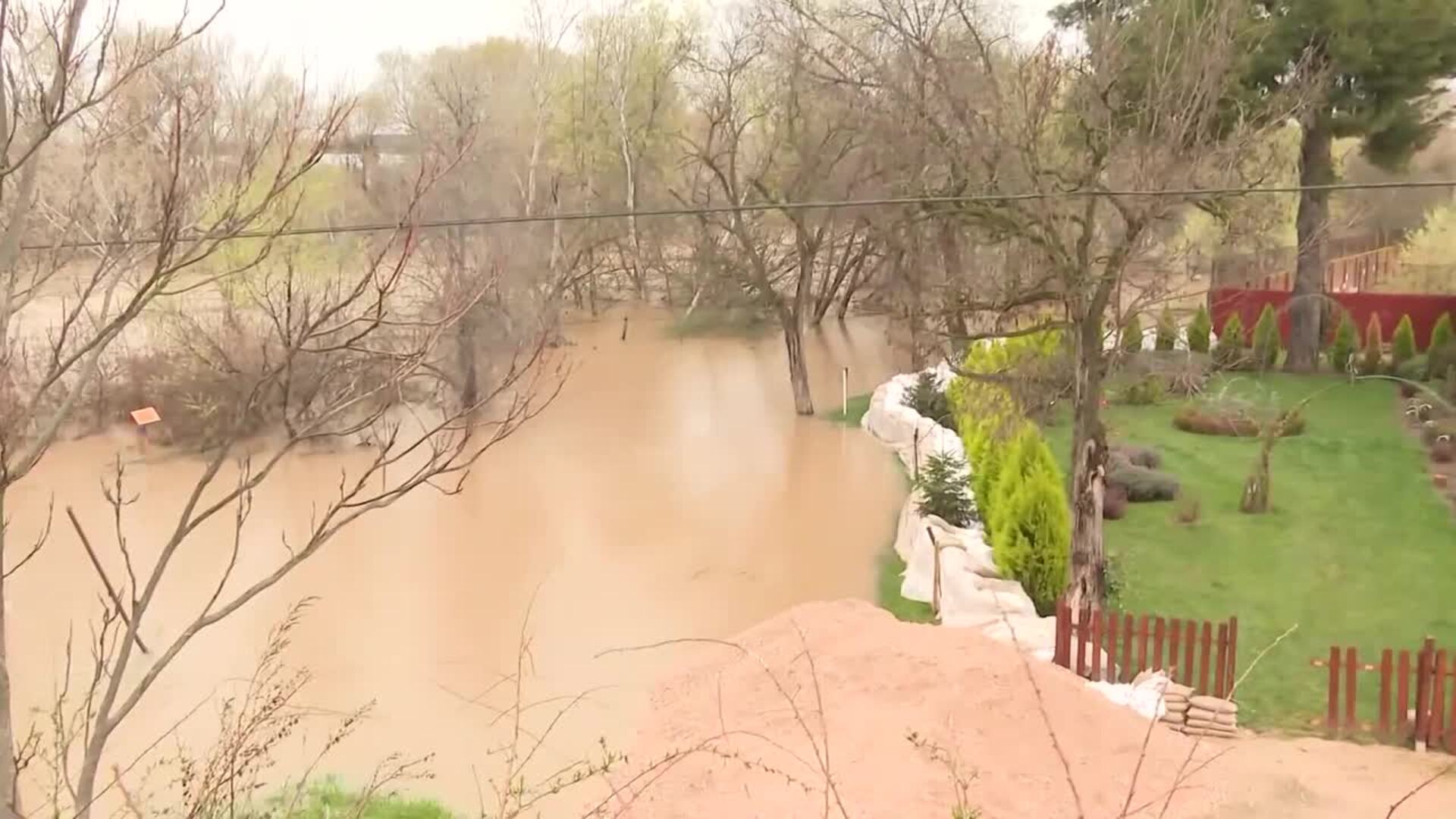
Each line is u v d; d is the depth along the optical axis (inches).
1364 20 810.2
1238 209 594.2
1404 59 832.9
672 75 2034.9
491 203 1149.1
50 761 283.0
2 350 243.3
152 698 440.8
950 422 816.3
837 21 1337.4
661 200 1560.0
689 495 722.2
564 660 470.9
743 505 697.6
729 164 1184.2
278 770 378.6
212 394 695.1
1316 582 542.6
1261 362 971.9
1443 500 649.6
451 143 923.4
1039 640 444.5
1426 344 1044.5
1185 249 673.6
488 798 358.6
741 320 1374.3
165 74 454.9
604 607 532.4
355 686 450.3
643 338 1341.0
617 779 360.5
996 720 361.7
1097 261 519.5
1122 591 537.6
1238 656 463.5
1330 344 1045.8
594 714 416.8
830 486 735.1
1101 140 513.3
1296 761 363.9
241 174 301.9
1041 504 497.4
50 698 440.5
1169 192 375.9
